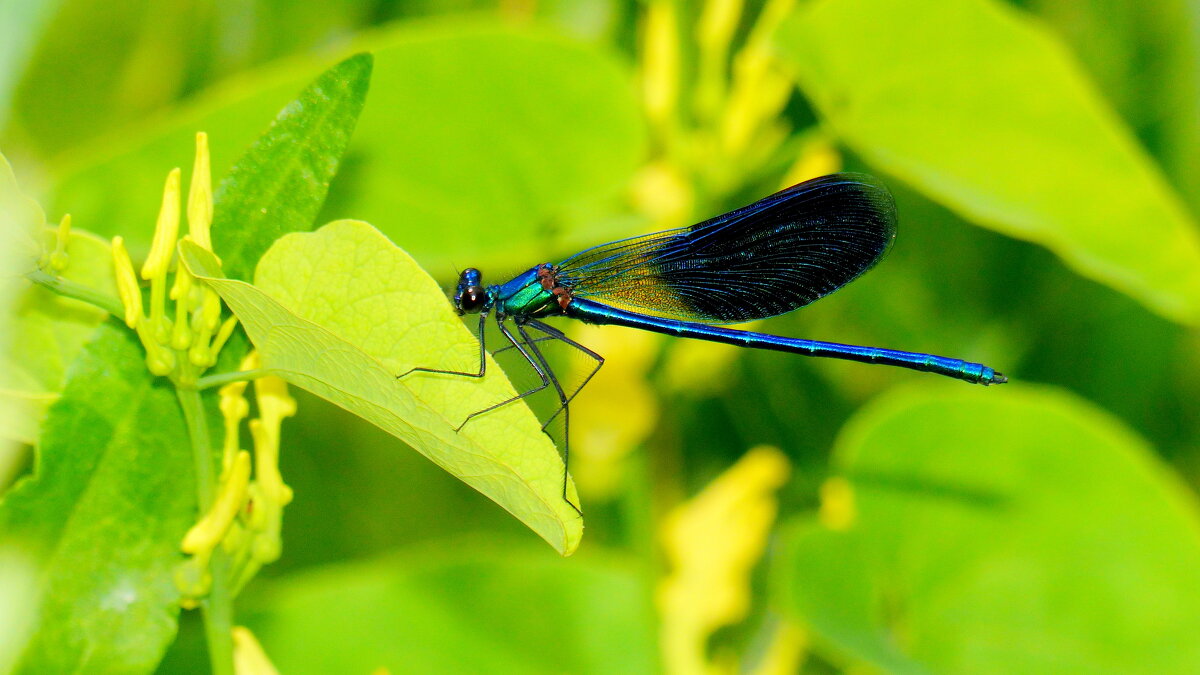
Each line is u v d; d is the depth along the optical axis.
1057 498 0.56
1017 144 0.55
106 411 0.53
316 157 0.53
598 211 0.56
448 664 0.56
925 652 0.56
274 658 0.56
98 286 0.53
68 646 0.53
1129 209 0.55
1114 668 0.56
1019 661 0.56
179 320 0.53
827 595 0.56
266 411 0.53
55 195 0.55
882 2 0.55
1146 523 0.56
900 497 0.56
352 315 0.53
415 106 0.55
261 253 0.53
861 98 0.55
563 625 0.56
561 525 0.53
